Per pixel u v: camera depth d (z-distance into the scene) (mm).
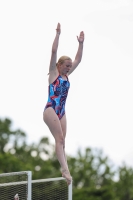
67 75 25297
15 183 28672
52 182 30641
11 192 28688
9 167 102562
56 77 24297
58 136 23828
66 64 24297
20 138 134375
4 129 133625
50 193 30578
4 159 103125
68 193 29250
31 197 28453
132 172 125625
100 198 105312
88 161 127250
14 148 131250
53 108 24078
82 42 26062
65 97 24688
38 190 30328
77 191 106312
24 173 28578
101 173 126875
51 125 23875
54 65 24281
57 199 30516
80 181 122750
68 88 24734
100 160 127812
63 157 23688
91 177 123500
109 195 106250
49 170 111938
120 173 125250
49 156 131000
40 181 28969
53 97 24188
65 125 24672
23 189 28500
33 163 125688
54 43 24031
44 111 24219
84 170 123062
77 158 127562
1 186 28812
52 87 24219
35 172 112188
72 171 122125
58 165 128625
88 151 128000
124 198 123875
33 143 132875
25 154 130375
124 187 124000
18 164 104000
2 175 28719
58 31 24109
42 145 132375
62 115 24625
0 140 132875
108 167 126938
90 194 106312
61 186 30703
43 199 30344
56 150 23719
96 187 118125
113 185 124375
